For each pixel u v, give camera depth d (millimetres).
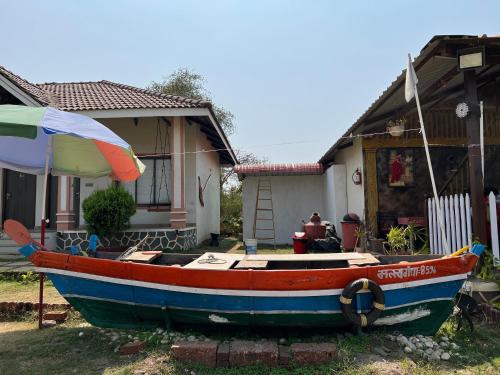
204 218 14562
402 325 4543
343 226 10414
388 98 7879
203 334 4664
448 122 10031
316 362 3801
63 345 4461
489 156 9617
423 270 4410
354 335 4438
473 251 4566
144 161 12227
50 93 13180
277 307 4312
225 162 20062
